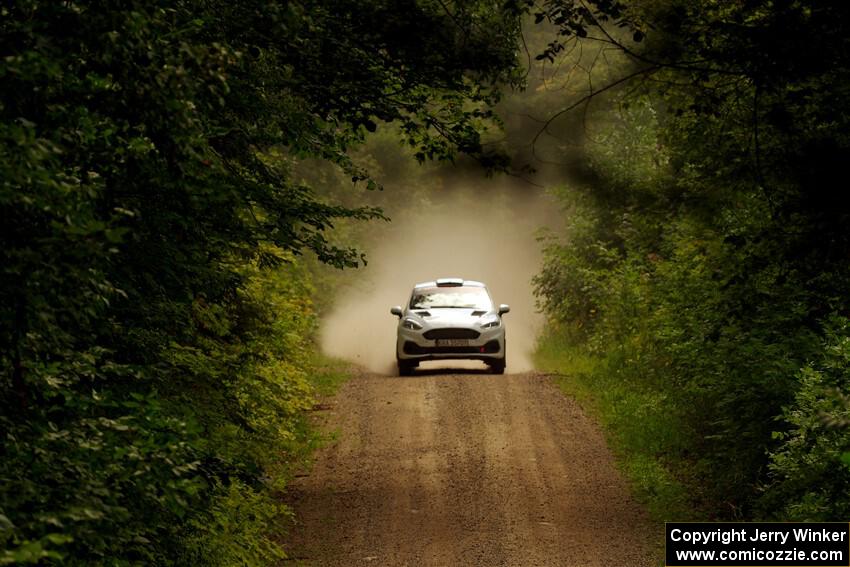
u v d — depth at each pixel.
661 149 56.72
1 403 13.41
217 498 24.36
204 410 24.64
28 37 12.06
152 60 12.81
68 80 12.92
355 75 28.23
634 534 32.78
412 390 57.03
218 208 22.70
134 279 19.73
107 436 13.61
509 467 41.88
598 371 59.56
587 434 47.28
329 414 51.97
